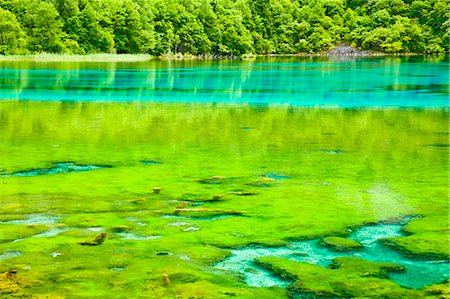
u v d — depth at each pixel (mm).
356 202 7859
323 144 12703
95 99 22844
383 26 101062
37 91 25750
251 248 6047
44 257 5684
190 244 6129
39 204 7727
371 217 7141
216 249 5969
